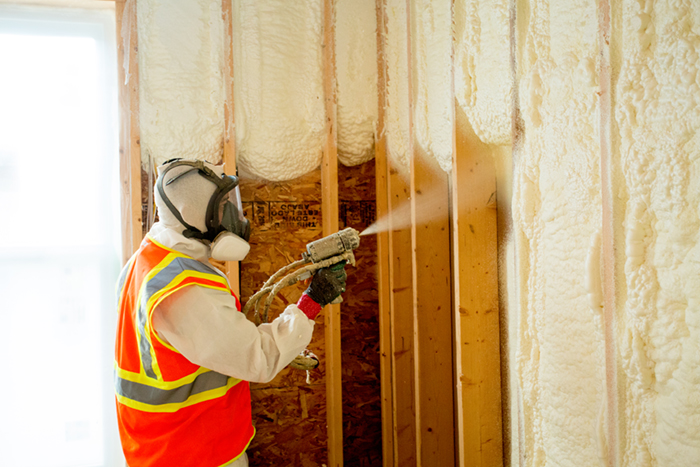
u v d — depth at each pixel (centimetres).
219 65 210
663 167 90
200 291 116
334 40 220
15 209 213
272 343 122
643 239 94
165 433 120
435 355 196
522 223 130
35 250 215
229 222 129
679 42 86
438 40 184
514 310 155
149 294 112
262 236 225
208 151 212
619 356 99
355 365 233
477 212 162
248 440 136
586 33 108
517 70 129
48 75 214
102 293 221
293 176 226
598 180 105
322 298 134
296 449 228
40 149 215
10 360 215
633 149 95
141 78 205
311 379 229
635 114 95
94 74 217
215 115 212
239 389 133
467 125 161
